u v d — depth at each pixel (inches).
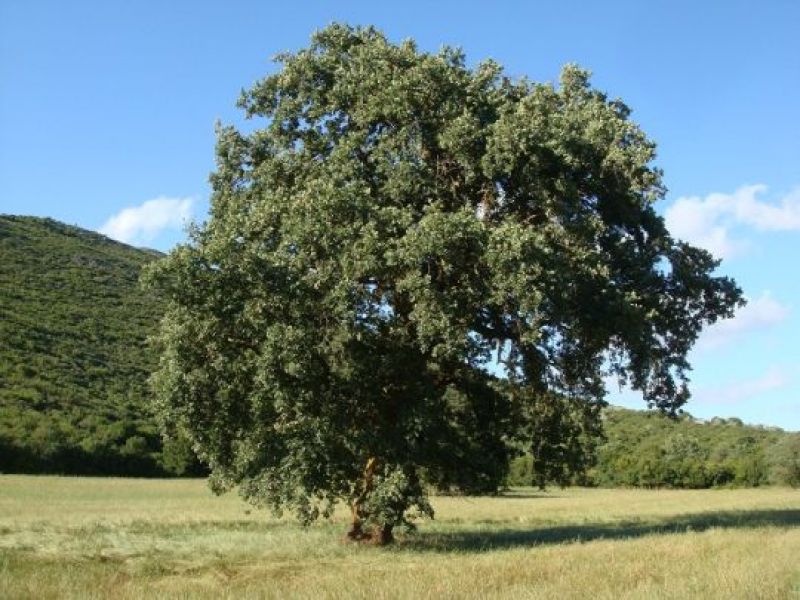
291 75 922.1
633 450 4515.3
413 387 874.1
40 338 4229.8
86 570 648.4
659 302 985.5
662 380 1032.2
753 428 5634.8
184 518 1373.0
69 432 3144.7
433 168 884.6
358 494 889.5
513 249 740.7
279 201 834.8
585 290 870.4
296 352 770.2
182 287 783.1
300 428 808.3
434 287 766.5
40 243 5974.4
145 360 4426.7
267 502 842.8
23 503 1777.8
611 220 948.0
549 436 992.9
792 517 1369.3
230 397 850.8
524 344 887.7
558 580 540.4
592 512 1758.1
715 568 592.1
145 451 3250.5
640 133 894.4
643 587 499.2
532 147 821.2
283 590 505.0
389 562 735.7
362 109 875.4
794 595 479.8
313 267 800.3
